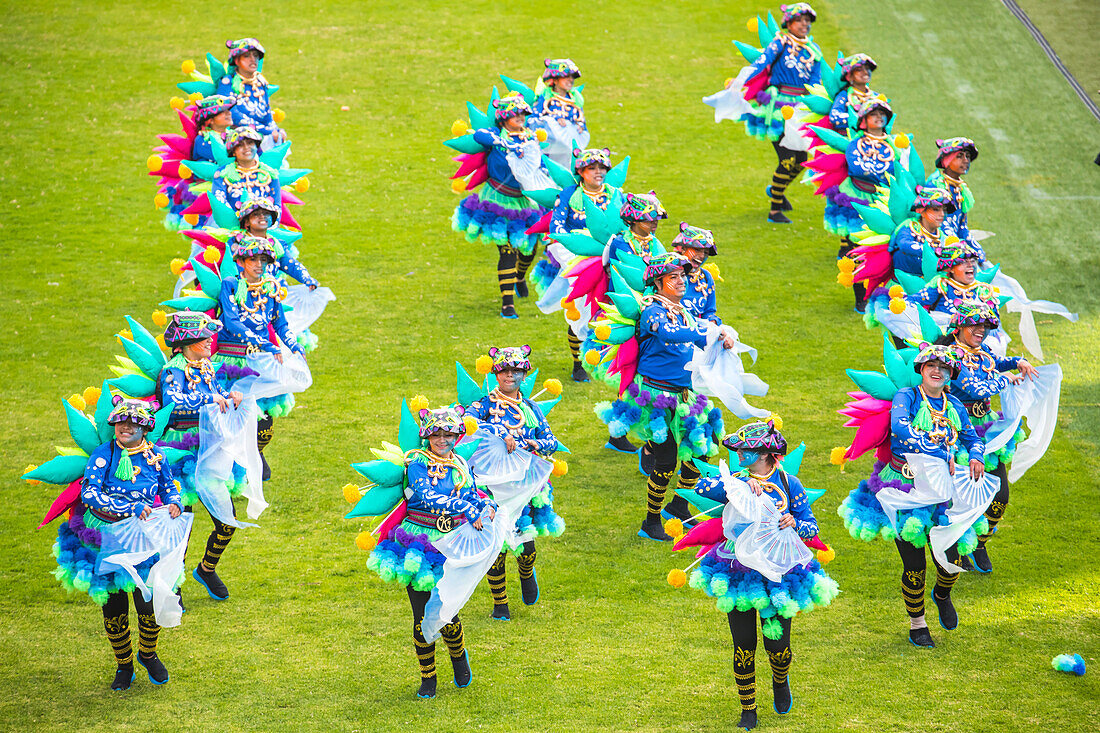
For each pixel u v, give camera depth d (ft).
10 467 71.05
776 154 124.98
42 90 132.67
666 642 56.24
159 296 93.45
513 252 90.58
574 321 75.00
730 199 113.60
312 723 49.60
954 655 54.65
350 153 122.31
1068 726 48.65
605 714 50.16
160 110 129.90
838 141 90.79
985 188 114.32
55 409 77.61
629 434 73.67
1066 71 139.03
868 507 56.08
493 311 93.09
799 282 97.66
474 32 152.66
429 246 104.53
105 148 121.08
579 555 64.34
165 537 51.34
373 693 52.01
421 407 52.70
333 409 78.79
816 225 108.99
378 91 136.46
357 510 50.88
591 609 59.21
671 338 63.52
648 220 69.10
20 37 145.79
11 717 49.90
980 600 59.47
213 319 59.93
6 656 54.70
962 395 57.72
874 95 96.12
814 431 76.18
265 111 102.99
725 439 49.88
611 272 65.77
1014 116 129.18
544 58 144.97
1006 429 57.47
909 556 54.75
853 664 54.03
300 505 68.33
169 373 57.31
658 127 128.88
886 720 49.32
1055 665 53.21
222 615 58.39
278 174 82.69
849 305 93.91
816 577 49.06
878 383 55.26
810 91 100.22
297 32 151.64
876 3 158.30
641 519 67.92
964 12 155.33
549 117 100.37
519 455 57.36
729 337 64.03
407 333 89.25
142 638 52.19
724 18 157.38
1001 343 62.90
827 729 48.67
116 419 50.57
